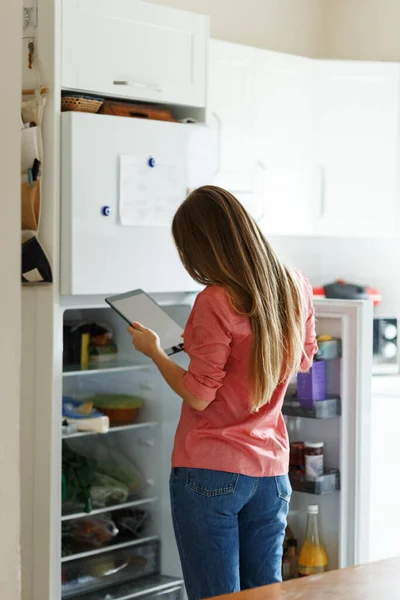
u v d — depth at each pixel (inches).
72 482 125.5
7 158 59.1
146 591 128.7
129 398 132.7
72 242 114.0
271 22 173.5
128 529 133.6
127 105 124.3
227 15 166.1
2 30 58.5
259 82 154.6
